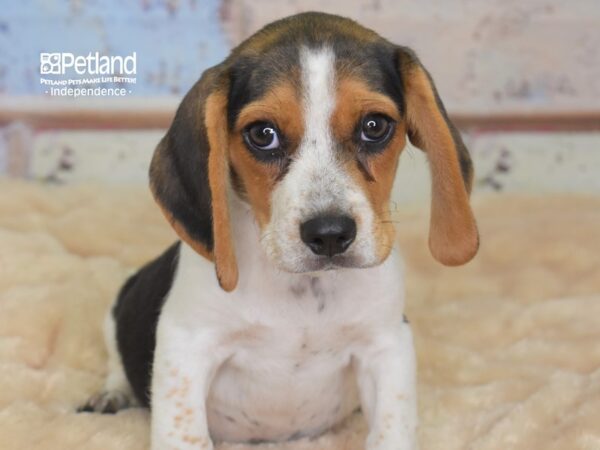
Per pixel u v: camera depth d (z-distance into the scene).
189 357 0.47
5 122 0.91
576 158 0.94
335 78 0.43
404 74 0.46
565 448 0.51
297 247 0.42
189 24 0.90
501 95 0.93
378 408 0.49
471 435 0.53
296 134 0.43
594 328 0.66
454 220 0.47
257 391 0.50
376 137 0.44
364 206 0.42
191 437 0.47
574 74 0.92
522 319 0.67
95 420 0.53
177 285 0.48
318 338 0.48
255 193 0.44
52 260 0.71
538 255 0.77
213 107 0.44
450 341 0.65
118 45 0.90
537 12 0.91
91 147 0.92
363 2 0.90
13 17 0.89
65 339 0.63
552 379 0.58
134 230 0.80
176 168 0.46
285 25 0.47
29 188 0.85
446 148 0.46
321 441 0.52
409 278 0.75
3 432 0.52
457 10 0.91
